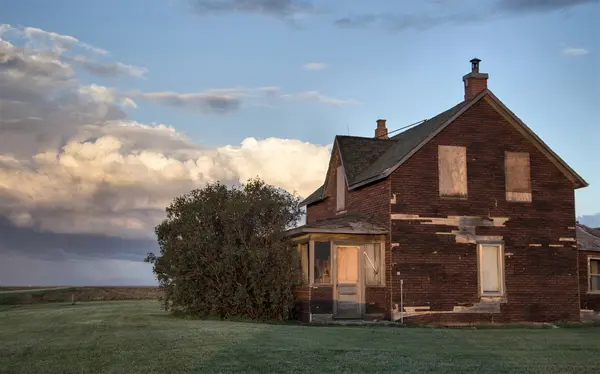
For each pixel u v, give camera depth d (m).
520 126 28.02
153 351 13.74
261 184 26.80
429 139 26.94
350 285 26.30
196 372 11.21
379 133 36.97
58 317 25.25
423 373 11.54
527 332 21.50
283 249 25.78
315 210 36.47
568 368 12.45
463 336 18.89
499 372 11.82
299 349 14.30
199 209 26.06
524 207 27.91
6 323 22.22
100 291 57.66
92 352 13.60
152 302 43.66
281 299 25.31
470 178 27.33
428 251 26.38
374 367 12.09
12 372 11.24
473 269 26.84
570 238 28.39
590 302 29.97
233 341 15.61
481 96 27.56
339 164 31.83
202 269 25.64
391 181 26.38
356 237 26.33
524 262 27.62
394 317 25.59
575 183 28.81
